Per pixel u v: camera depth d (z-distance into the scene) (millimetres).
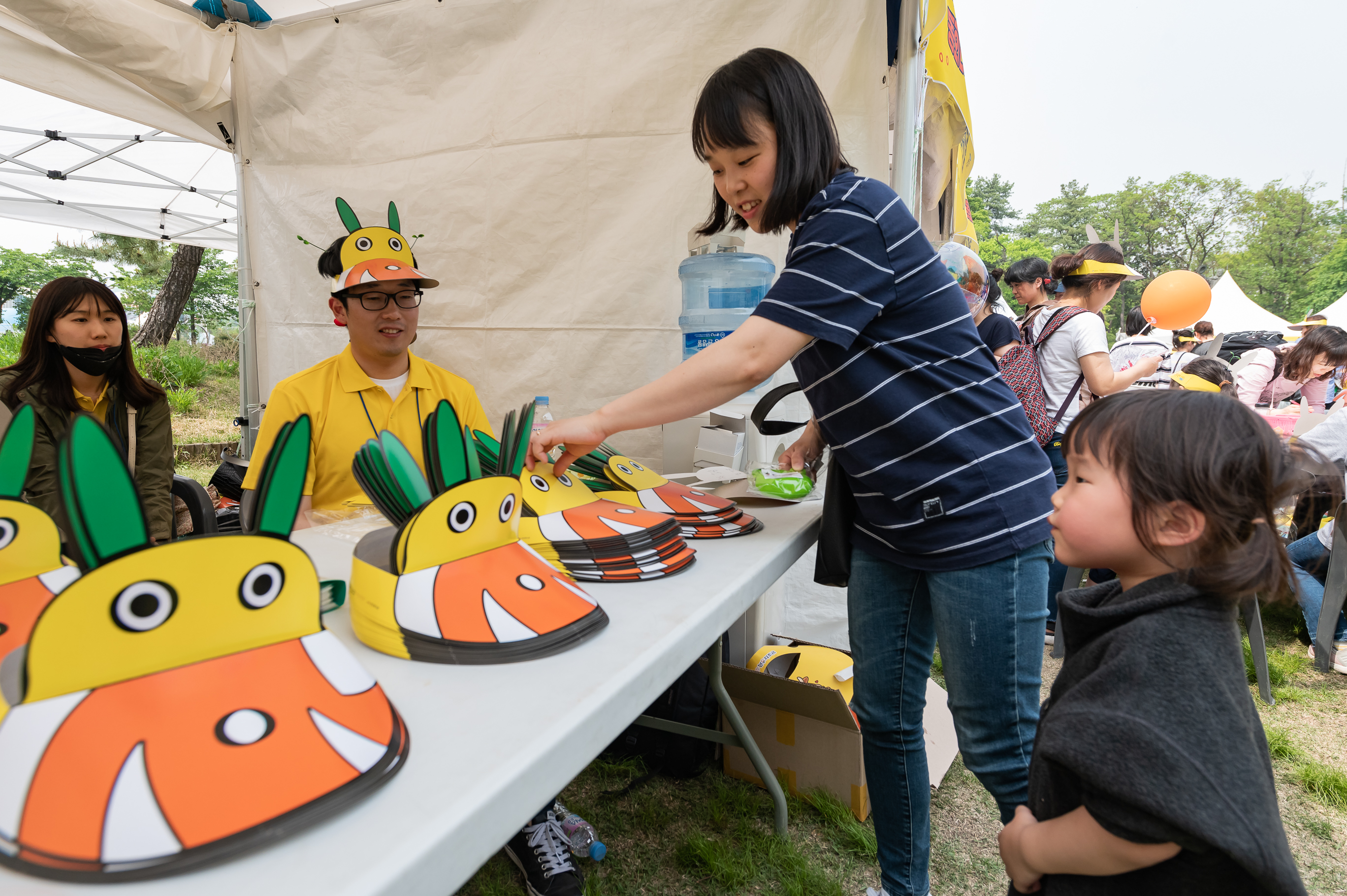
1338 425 2463
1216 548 557
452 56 2211
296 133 2484
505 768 448
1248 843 462
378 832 385
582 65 2051
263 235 2623
